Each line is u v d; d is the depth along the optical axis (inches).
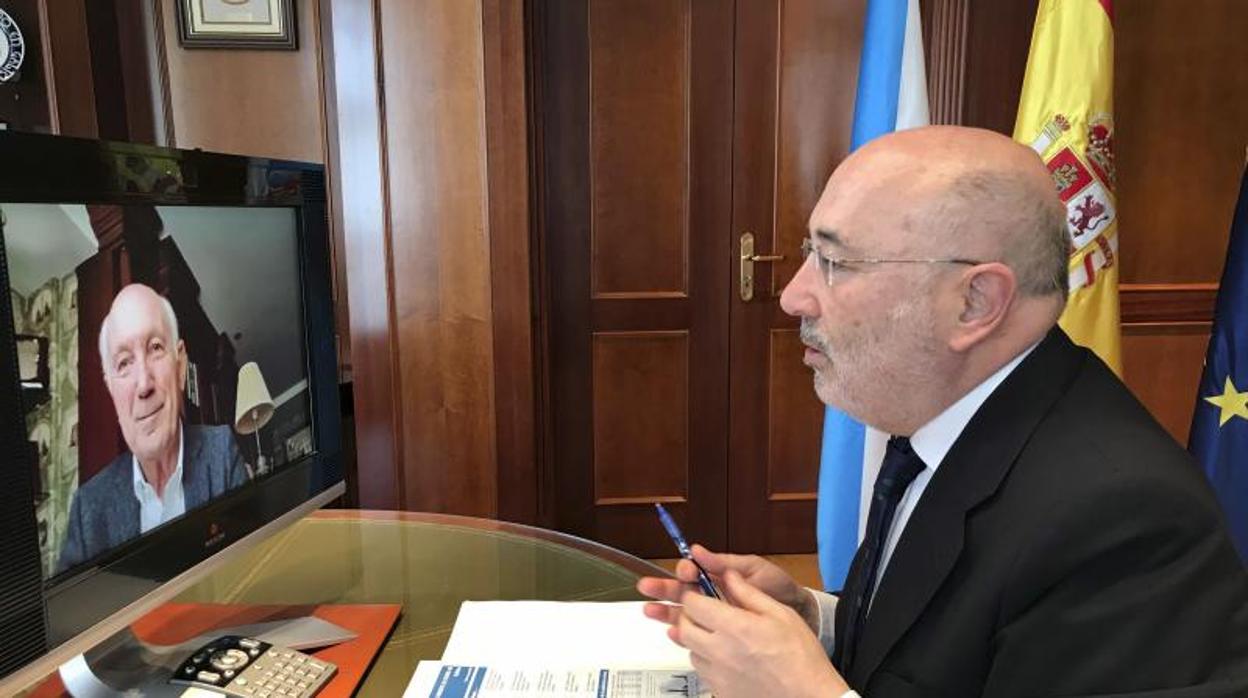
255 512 37.7
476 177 87.1
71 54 83.3
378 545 48.8
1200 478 26.6
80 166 28.0
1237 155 103.8
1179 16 100.5
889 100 77.4
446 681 33.6
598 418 110.4
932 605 28.0
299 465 41.0
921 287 28.3
